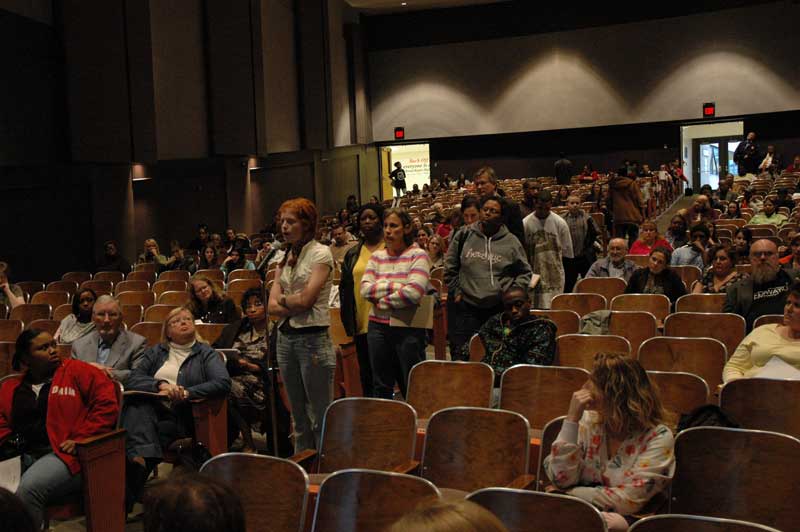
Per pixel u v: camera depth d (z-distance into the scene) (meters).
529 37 27.16
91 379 4.83
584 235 9.88
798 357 4.99
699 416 4.10
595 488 3.55
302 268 4.90
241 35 18.91
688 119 25.83
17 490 4.53
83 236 14.30
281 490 3.59
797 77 24.64
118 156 14.72
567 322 6.81
